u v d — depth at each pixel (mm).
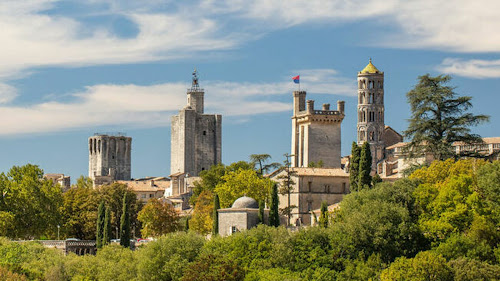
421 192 171750
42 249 199250
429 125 195625
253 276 158750
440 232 161750
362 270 154875
